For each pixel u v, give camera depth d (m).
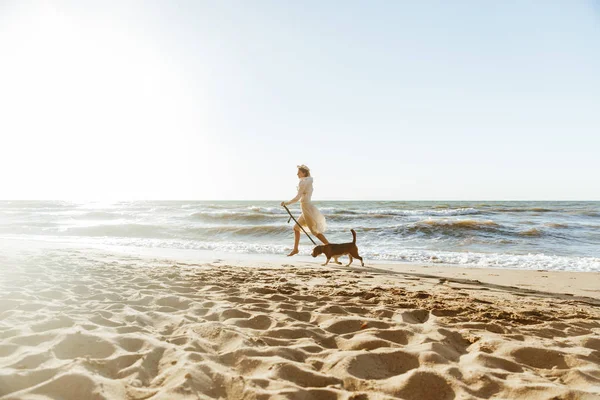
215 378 1.94
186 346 2.39
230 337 2.61
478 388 1.92
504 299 4.57
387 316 3.40
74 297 3.93
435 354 2.28
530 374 2.12
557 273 7.05
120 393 1.76
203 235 15.10
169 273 5.72
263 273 6.23
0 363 2.08
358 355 2.28
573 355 2.38
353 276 6.22
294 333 2.80
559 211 26.94
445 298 4.39
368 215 21.69
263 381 1.90
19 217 25.22
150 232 15.57
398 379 1.99
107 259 7.77
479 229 14.26
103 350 2.31
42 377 1.89
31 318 2.95
